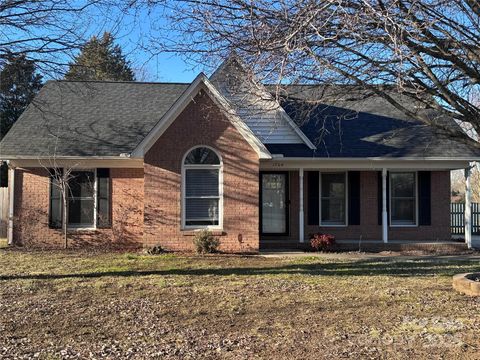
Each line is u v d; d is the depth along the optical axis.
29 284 9.51
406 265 12.36
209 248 13.92
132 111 17.80
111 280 9.94
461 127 10.60
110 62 11.05
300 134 16.06
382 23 5.18
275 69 5.93
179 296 8.51
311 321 6.93
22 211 15.80
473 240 18.19
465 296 8.47
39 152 15.52
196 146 14.24
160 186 14.23
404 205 17.02
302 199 15.86
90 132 16.58
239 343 5.97
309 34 5.55
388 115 17.67
